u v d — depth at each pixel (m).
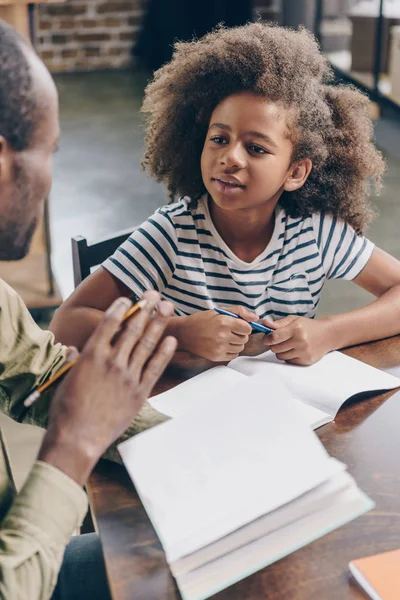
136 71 6.00
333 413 1.07
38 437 2.09
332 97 1.37
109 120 4.95
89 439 0.77
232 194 1.25
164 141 1.41
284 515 0.84
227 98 1.24
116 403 0.79
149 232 1.39
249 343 1.27
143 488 0.86
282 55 1.24
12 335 1.00
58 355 1.04
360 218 1.47
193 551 0.79
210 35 1.39
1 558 0.72
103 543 0.85
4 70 0.69
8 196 0.74
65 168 4.19
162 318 0.82
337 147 1.39
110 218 3.61
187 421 0.94
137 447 0.90
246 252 1.40
